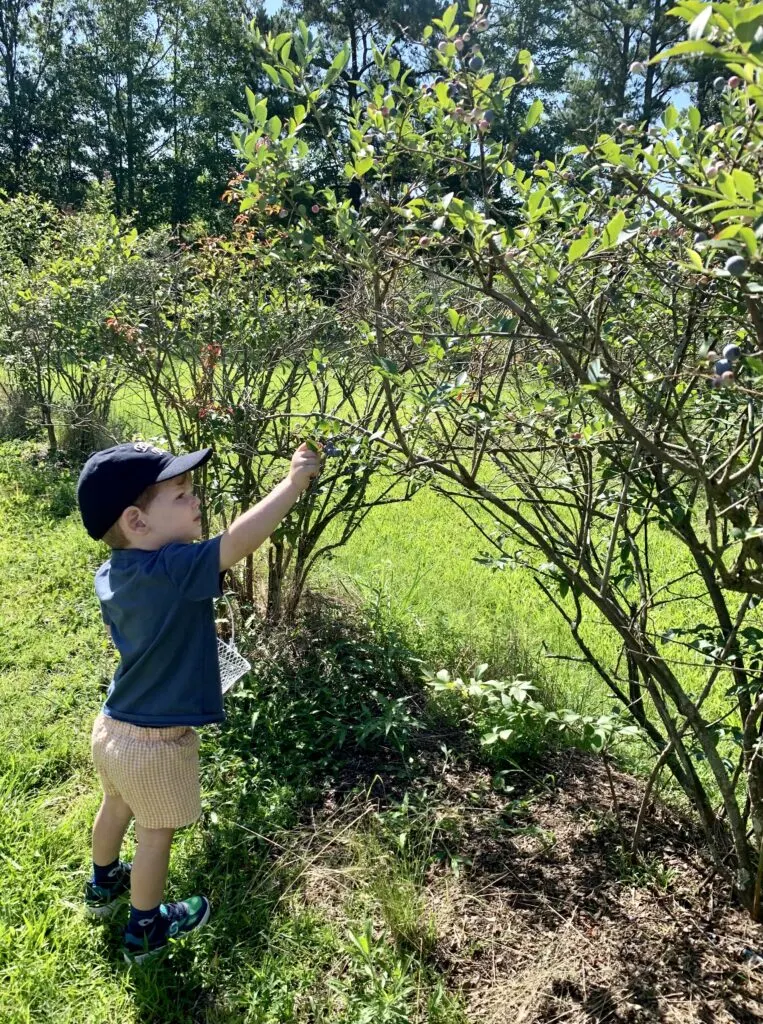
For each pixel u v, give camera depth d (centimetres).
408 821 270
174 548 203
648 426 202
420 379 224
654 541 528
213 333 378
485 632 402
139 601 203
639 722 255
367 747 319
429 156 176
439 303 234
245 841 261
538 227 178
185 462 211
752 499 183
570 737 318
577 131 215
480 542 536
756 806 213
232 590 392
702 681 360
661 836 266
